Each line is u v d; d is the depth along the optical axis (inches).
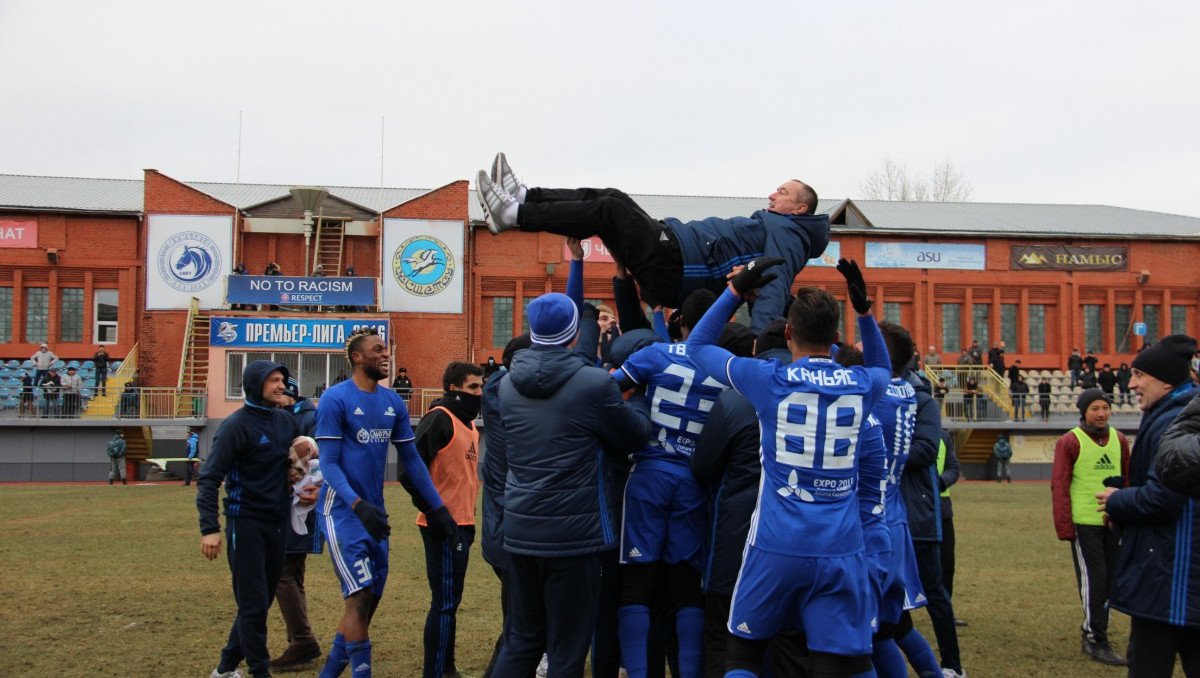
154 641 345.7
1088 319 1894.7
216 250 1679.4
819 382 212.8
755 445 235.0
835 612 208.5
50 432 1456.7
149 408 1475.1
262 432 283.4
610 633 260.4
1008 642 358.6
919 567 303.1
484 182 270.4
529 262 1766.7
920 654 262.4
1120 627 388.2
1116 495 225.0
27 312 1674.5
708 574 240.4
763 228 271.0
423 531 291.0
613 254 278.7
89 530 695.1
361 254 1742.1
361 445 281.1
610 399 230.2
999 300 1863.9
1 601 420.8
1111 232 1911.9
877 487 240.7
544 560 228.5
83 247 1678.2
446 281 1716.3
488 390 265.1
